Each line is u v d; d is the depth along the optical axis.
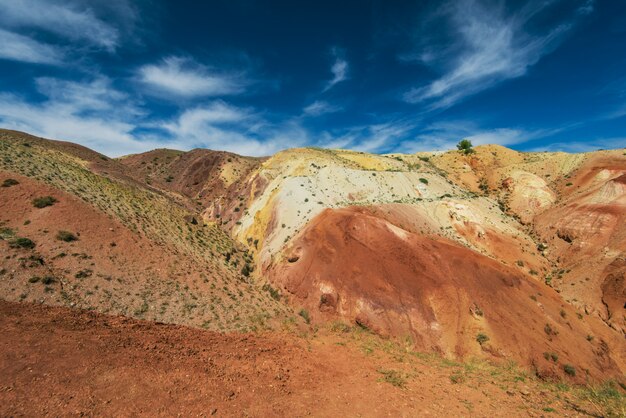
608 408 10.17
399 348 20.02
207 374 11.29
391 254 27.98
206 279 24.47
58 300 16.16
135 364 10.89
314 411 9.69
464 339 23.31
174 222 35.31
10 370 8.93
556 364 22.36
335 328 22.84
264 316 21.89
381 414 9.73
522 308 26.28
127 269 21.31
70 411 7.82
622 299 30.25
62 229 21.70
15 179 24.53
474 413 9.95
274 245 34.22
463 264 28.03
